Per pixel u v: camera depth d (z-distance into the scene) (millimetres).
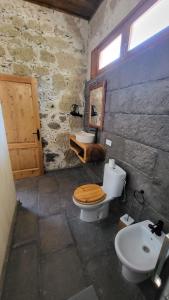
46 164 3020
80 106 2932
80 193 1722
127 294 1107
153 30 1309
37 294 1093
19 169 2760
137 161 1500
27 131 2621
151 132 1289
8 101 2369
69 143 3045
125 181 1674
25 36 2234
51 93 2635
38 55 2375
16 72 2330
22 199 2189
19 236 1557
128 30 1532
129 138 1595
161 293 695
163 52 1110
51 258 1346
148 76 1269
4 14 2076
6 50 2197
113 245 1499
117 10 1701
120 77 1672
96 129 2357
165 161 1178
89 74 2633
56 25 2354
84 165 3170
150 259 1097
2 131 1619
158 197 1274
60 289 1126
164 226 1234
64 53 2523
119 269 1276
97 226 1733
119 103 1723
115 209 1968
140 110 1396
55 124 2840
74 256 1374
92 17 2377
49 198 2236
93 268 1278
